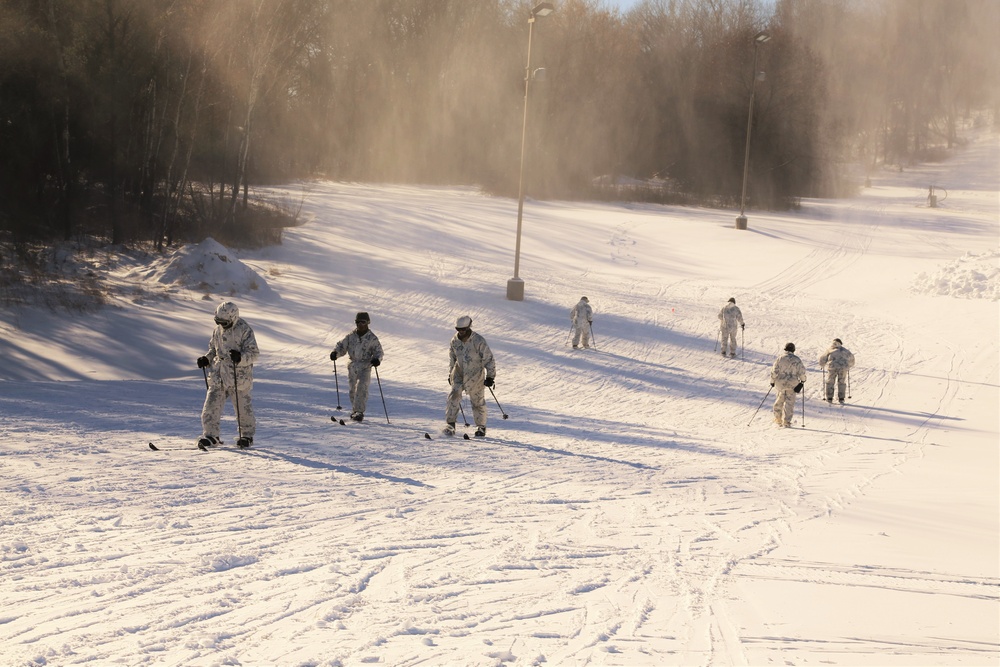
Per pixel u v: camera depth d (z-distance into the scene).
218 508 6.66
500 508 7.43
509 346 22.16
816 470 10.86
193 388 15.16
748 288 32.75
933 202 64.81
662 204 62.78
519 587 5.08
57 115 31.22
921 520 7.84
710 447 12.53
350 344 12.36
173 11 32.22
